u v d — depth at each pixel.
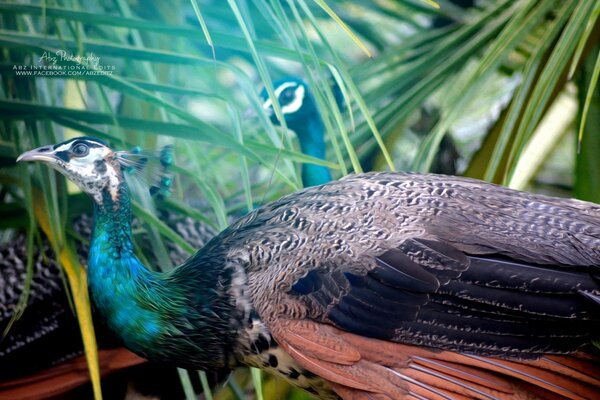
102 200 1.47
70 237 1.72
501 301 1.36
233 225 1.49
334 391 1.43
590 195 1.73
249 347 1.44
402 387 1.36
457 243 1.38
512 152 1.57
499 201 1.43
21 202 1.69
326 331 1.38
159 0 1.84
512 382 1.36
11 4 1.57
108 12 1.81
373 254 1.39
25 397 1.83
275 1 1.50
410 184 1.45
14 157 1.67
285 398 1.82
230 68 1.56
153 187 1.50
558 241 1.39
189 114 1.54
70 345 1.83
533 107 1.58
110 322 1.48
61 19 1.62
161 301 1.46
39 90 1.69
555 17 1.79
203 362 1.47
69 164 1.47
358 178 1.48
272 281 1.41
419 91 1.81
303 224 1.43
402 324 1.37
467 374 1.36
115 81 1.56
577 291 1.36
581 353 1.37
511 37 1.69
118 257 1.47
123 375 1.83
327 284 1.39
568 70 1.72
